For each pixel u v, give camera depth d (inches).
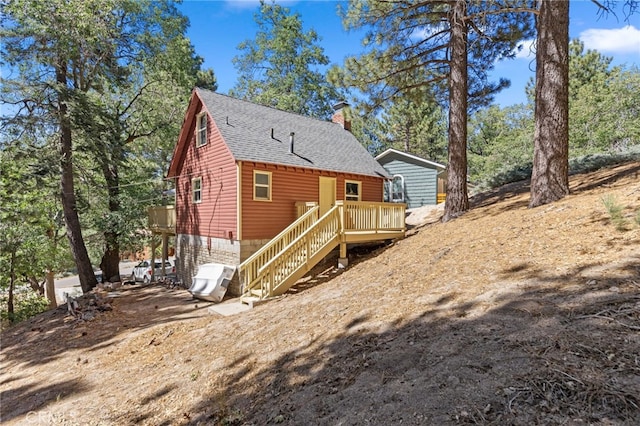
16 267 602.5
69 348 286.0
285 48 1142.3
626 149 486.0
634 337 95.9
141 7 619.2
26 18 468.4
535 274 158.4
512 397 85.1
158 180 880.3
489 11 332.2
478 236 258.7
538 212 257.6
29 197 573.0
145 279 744.3
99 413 166.7
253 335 213.8
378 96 459.2
